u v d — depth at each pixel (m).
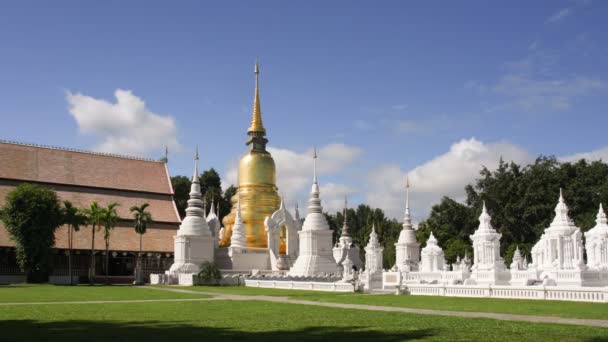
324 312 30.34
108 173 102.50
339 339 19.73
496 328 22.31
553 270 50.12
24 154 96.81
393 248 119.69
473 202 114.25
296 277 65.69
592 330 21.41
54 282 82.75
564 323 24.03
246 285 68.12
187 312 30.77
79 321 26.17
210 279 68.62
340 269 74.62
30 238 74.31
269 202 87.12
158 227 98.56
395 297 43.28
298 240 84.12
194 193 79.69
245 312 30.59
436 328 22.48
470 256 101.38
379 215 147.88
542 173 104.62
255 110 91.94
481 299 39.12
